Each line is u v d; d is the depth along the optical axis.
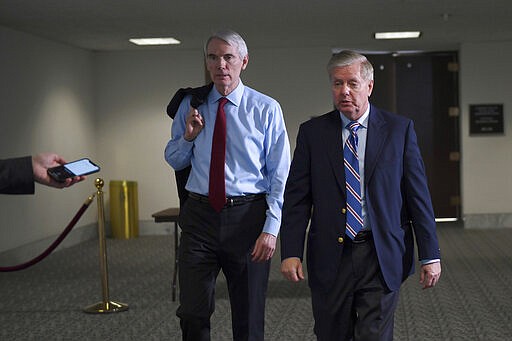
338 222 3.14
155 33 10.13
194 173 3.76
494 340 5.40
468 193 12.16
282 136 3.79
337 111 3.27
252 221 3.72
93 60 12.27
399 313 6.31
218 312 6.39
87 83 11.98
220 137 3.70
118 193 11.88
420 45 11.98
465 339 5.44
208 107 3.78
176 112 3.85
